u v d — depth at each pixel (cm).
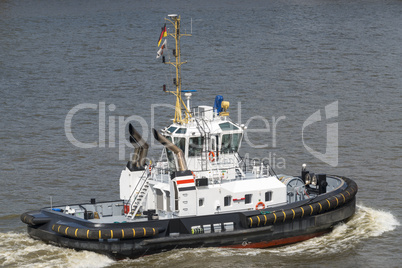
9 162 15638
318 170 14800
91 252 9969
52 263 9794
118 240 9838
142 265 9862
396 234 11331
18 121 19488
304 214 10806
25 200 13138
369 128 18200
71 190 13738
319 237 11212
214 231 10225
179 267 9825
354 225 11725
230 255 10250
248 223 10306
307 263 10156
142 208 10975
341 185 11881
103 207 11025
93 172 14912
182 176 10238
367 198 13062
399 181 14000
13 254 10156
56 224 10125
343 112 19950
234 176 10912
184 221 10106
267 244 10662
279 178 11812
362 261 10262
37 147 16838
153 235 9900
